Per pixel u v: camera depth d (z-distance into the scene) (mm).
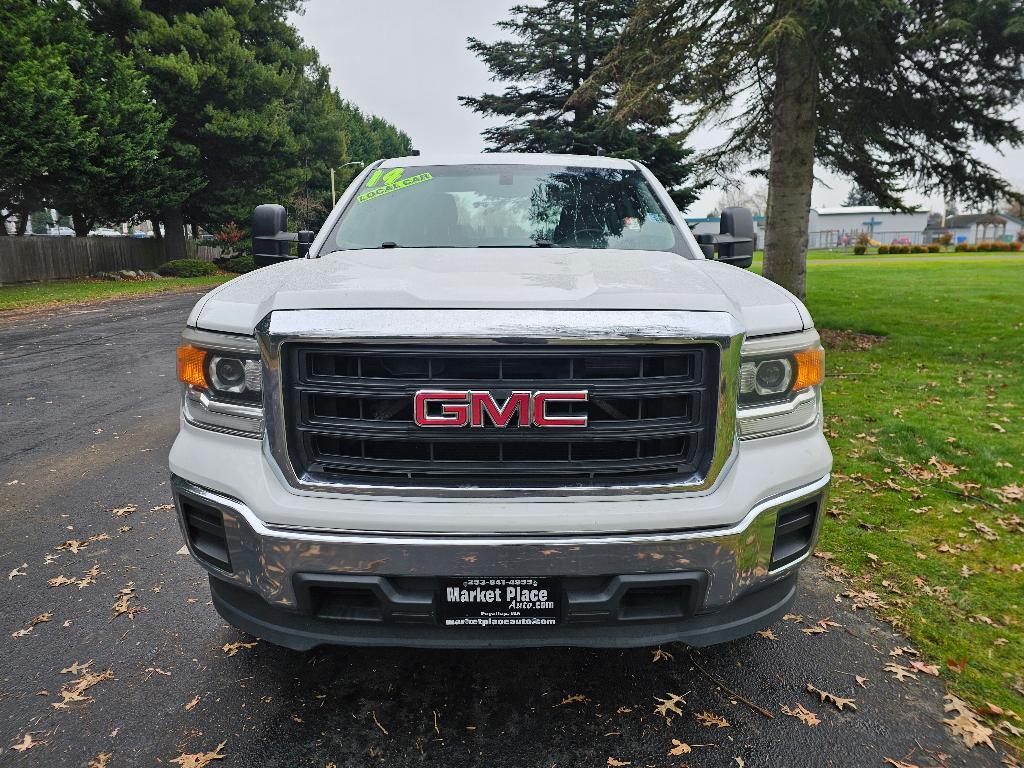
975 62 10305
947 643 2764
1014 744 2201
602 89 11953
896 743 2201
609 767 2092
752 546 1979
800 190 10250
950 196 11938
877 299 15445
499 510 1874
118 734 2229
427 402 1832
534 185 3461
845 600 3109
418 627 1977
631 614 1966
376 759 2123
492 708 2361
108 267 29719
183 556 3541
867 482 4598
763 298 2211
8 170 21359
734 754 2148
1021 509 4145
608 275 2238
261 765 2094
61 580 3271
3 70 20375
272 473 1956
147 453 5258
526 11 31641
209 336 2102
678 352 1892
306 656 2660
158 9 30672
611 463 1918
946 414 6340
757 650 2711
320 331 1829
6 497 4371
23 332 12031
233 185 33438
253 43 34406
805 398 2170
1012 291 16859
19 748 2158
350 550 1871
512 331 1786
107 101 24562
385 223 3234
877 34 9609
